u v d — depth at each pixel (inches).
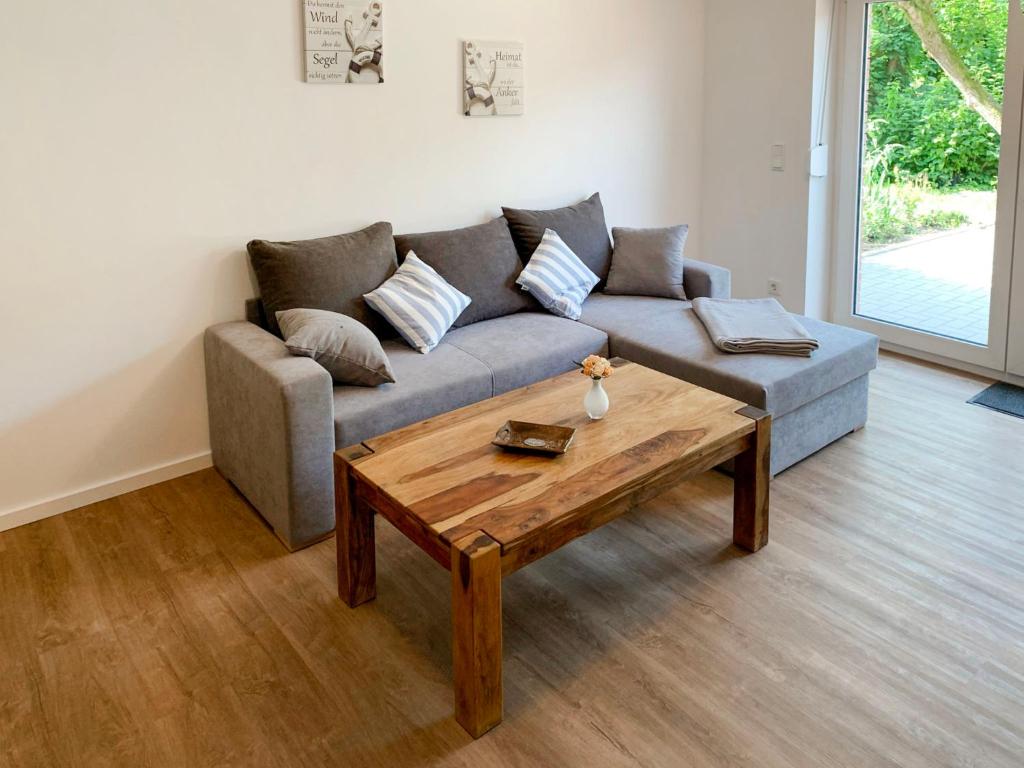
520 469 92.8
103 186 118.7
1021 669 88.2
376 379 120.0
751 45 183.0
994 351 163.9
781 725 81.3
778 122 182.1
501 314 155.5
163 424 131.4
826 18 172.1
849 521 116.7
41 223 114.7
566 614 98.7
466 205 160.2
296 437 107.1
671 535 114.6
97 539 116.3
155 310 127.0
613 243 172.9
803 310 188.2
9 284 113.9
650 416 106.0
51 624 98.3
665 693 85.9
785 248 187.8
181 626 97.7
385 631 96.6
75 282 119.1
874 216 179.8
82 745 80.6
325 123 138.2
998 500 121.5
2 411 116.6
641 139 185.9
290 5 130.3
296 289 130.6
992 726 80.7
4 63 107.9
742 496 108.6
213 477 134.2
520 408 109.2
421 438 100.9
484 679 80.0
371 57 140.0
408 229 153.3
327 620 98.5
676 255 165.9
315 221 141.0
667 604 100.0
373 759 78.6
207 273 130.9
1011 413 150.0
